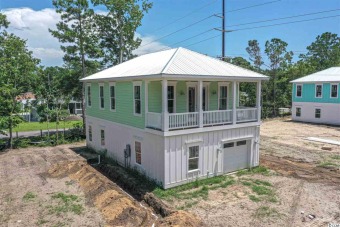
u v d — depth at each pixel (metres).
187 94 16.09
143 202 11.68
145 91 13.91
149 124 13.86
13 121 22.81
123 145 16.80
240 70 16.06
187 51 16.58
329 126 32.62
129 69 16.92
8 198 12.17
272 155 19.59
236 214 10.33
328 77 34.88
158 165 13.28
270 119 40.62
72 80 28.64
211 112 14.34
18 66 23.66
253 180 14.12
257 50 54.28
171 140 12.92
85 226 9.65
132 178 14.47
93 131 21.69
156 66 14.31
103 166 17.06
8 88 22.19
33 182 14.32
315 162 17.64
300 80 36.88
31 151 21.97
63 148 23.09
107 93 18.50
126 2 30.83
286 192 12.43
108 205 11.04
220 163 14.88
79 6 26.77
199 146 13.91
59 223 9.88
